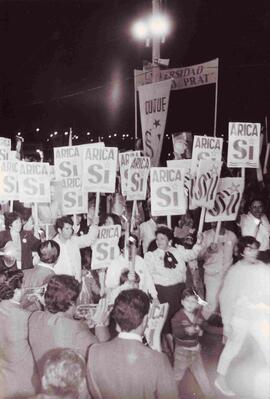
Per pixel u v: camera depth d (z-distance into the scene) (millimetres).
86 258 7754
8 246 6820
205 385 5754
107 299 5875
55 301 4285
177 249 7695
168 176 8125
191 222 9914
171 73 12984
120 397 3660
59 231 7285
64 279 4355
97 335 5203
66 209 8461
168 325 6754
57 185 8719
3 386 4223
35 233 8281
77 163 8430
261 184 11352
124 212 10156
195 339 5801
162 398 3682
